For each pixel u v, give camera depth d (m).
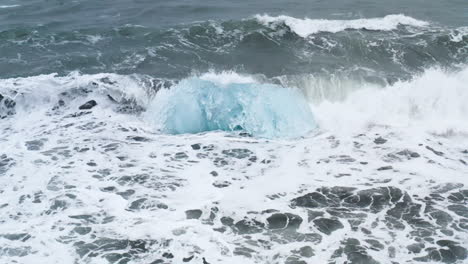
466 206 11.23
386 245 10.06
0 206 11.34
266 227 10.70
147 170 12.84
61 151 13.75
